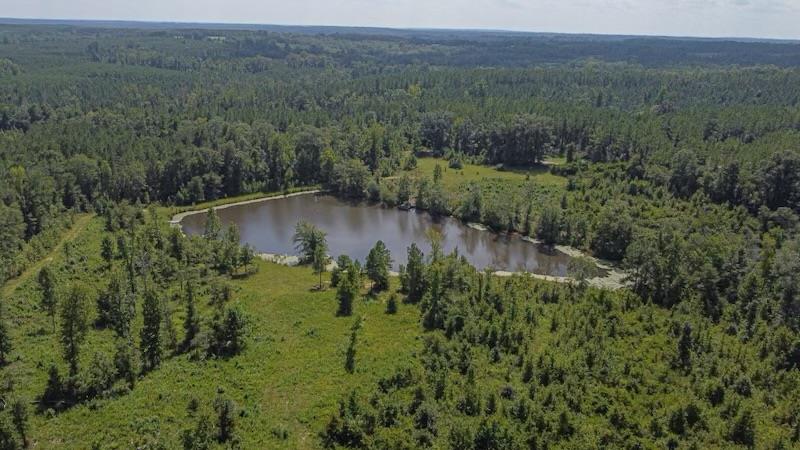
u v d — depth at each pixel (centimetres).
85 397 7775
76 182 16412
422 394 7744
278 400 7869
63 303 8000
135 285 11050
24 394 7612
